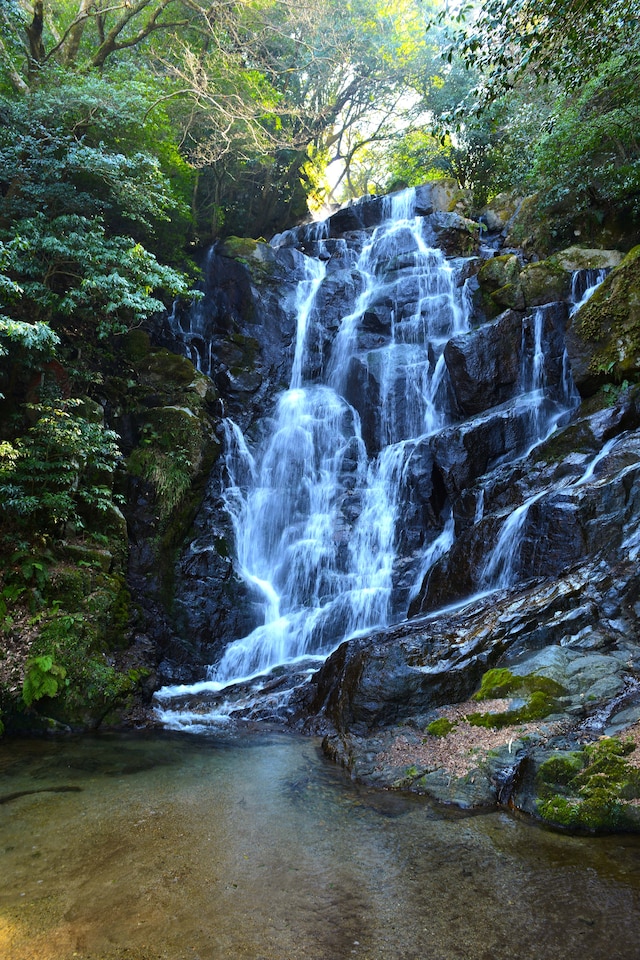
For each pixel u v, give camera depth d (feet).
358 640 24.67
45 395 32.35
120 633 28.60
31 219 32.76
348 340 46.21
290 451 41.60
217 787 17.63
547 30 23.85
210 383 41.45
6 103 34.55
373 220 59.98
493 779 16.39
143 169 38.70
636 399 29.68
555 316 37.99
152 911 11.51
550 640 21.38
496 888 12.10
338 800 16.51
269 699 25.85
